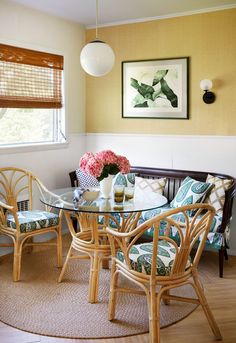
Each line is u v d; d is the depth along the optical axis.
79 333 2.50
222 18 3.96
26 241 3.91
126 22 4.51
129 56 4.55
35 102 4.20
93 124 4.91
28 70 4.09
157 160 4.50
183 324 2.64
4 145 3.97
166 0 3.74
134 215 3.28
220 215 3.56
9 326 2.58
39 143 4.34
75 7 3.97
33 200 4.23
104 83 4.76
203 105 4.16
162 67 4.34
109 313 2.65
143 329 2.56
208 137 4.15
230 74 3.97
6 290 3.10
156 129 4.48
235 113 3.99
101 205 2.92
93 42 3.38
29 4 3.86
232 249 4.04
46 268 3.55
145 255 2.44
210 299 3.00
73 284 3.22
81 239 3.15
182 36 4.20
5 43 3.78
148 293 2.31
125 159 3.10
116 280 2.62
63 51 4.49
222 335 2.50
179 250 2.29
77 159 4.87
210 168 4.18
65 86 4.56
